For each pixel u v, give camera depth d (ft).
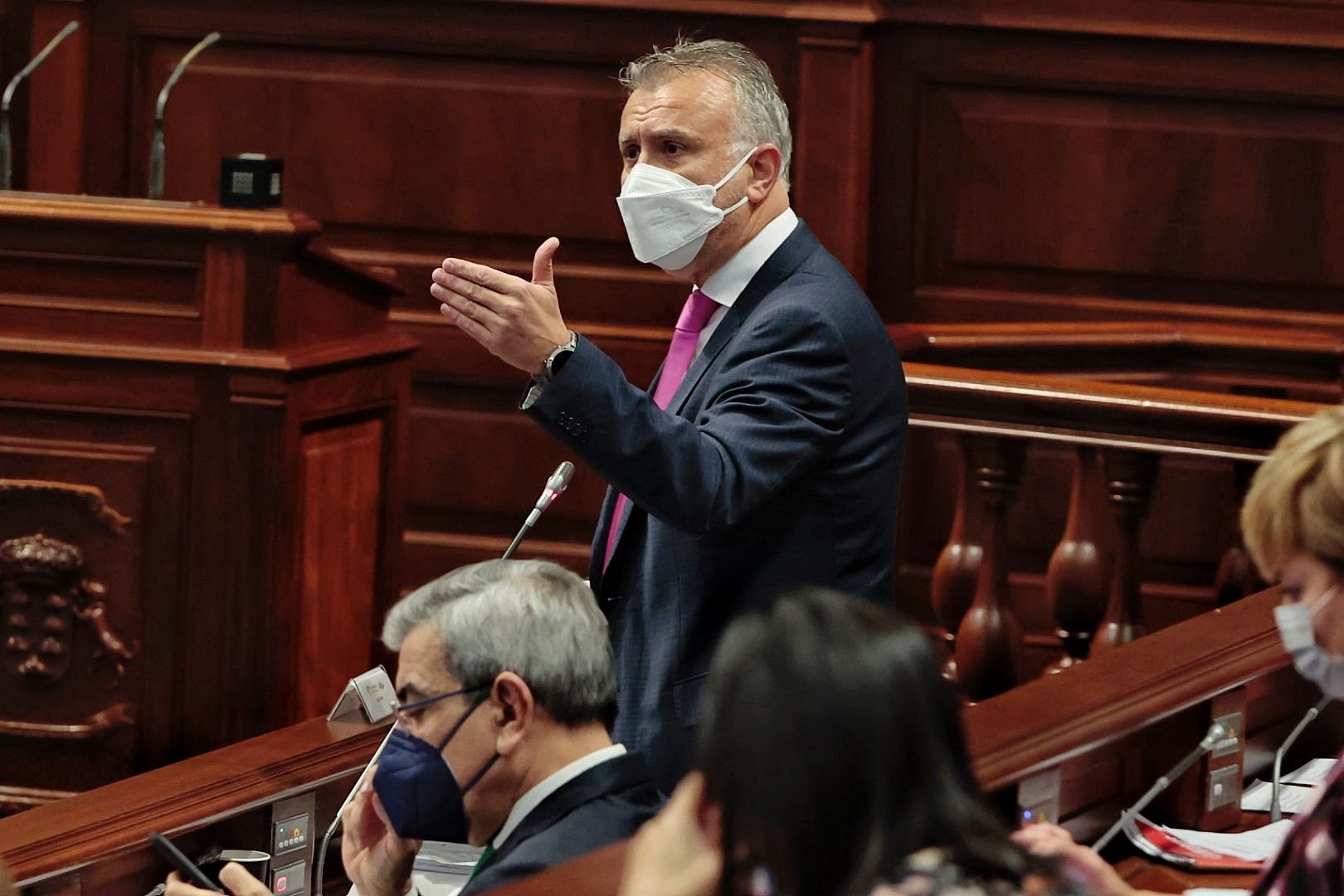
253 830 34.19
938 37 70.49
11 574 51.83
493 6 71.82
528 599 28.02
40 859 29.99
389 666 55.06
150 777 33.63
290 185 73.97
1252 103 68.85
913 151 71.26
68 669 51.93
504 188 72.90
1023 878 15.62
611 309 72.84
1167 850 33.55
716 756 16.03
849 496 33.55
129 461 51.01
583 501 72.90
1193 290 70.28
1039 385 52.95
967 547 54.65
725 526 31.76
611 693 28.37
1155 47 69.00
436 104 72.79
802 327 33.24
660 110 34.32
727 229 34.50
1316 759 39.11
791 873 15.71
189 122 73.97
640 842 17.39
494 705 27.76
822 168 70.85
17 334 51.16
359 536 53.88
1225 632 37.14
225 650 50.93
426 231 73.61
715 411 32.96
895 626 16.38
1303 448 22.57
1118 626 53.88
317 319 51.96
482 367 73.20
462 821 28.37
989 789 29.45
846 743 15.64
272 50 73.51
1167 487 68.69
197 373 50.31
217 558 50.72
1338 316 69.31
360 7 72.64
